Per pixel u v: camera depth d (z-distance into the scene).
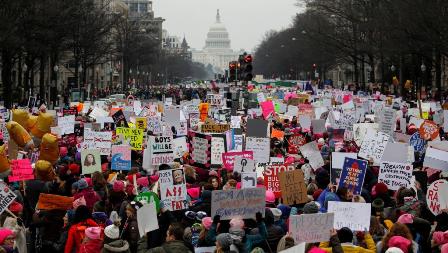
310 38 123.44
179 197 18.84
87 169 24.70
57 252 18.00
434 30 64.50
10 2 65.00
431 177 23.94
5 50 71.44
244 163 24.17
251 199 16.22
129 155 25.75
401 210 18.38
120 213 18.67
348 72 161.50
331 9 111.69
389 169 21.88
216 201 16.05
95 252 16.31
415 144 30.16
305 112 47.44
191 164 27.03
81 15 96.62
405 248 14.68
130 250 17.41
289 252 12.45
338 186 20.03
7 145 27.45
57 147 24.52
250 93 72.94
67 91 102.38
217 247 14.52
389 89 109.12
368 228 16.33
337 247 14.61
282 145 33.50
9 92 76.06
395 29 74.62
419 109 44.00
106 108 50.28
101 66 174.12
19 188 22.52
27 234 18.55
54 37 79.81
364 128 34.38
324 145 31.52
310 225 14.85
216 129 34.97
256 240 15.73
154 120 35.12
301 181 19.36
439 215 17.34
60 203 18.23
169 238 15.49
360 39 105.44
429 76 101.94
